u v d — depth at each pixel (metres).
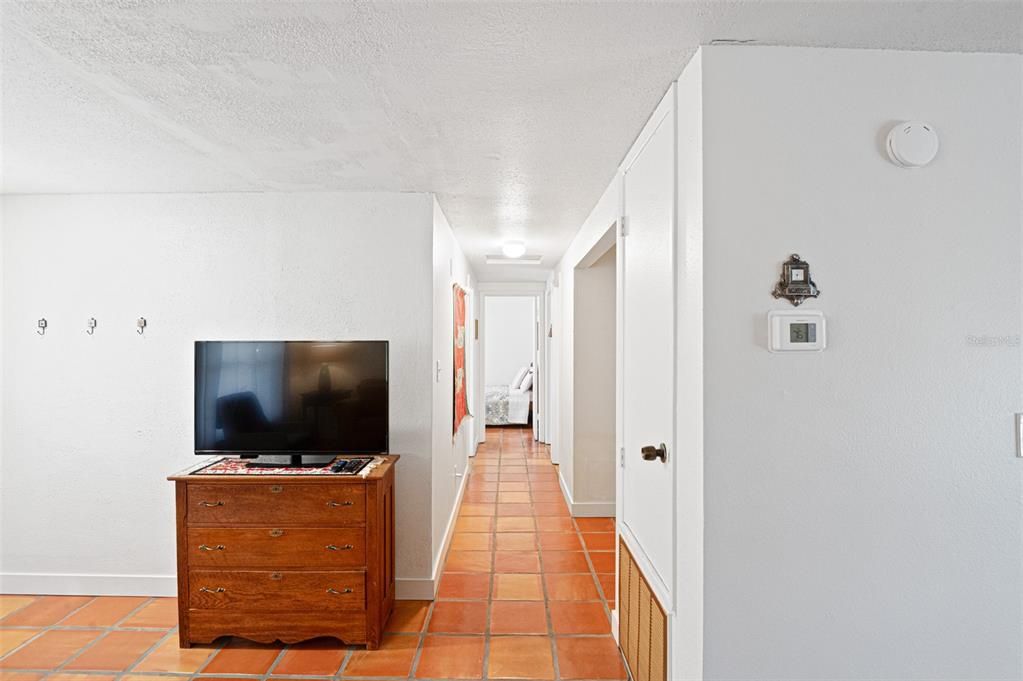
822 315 1.61
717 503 1.61
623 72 1.78
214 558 2.64
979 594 1.65
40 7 1.42
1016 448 1.65
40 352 3.18
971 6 1.43
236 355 2.88
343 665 2.50
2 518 3.18
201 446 2.88
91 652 2.61
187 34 1.56
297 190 3.14
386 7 1.42
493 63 1.72
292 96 1.96
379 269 3.19
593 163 2.68
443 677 2.42
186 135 2.32
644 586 2.20
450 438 4.09
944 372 1.64
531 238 4.51
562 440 5.46
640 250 2.32
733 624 1.62
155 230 3.17
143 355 3.18
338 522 2.64
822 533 1.63
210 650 2.63
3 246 3.19
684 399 1.77
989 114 1.66
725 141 1.61
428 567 3.15
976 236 1.65
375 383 2.86
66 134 2.31
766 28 1.53
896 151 1.60
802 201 1.62
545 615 2.96
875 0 1.40
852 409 1.63
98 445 3.18
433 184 3.03
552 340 6.62
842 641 1.63
